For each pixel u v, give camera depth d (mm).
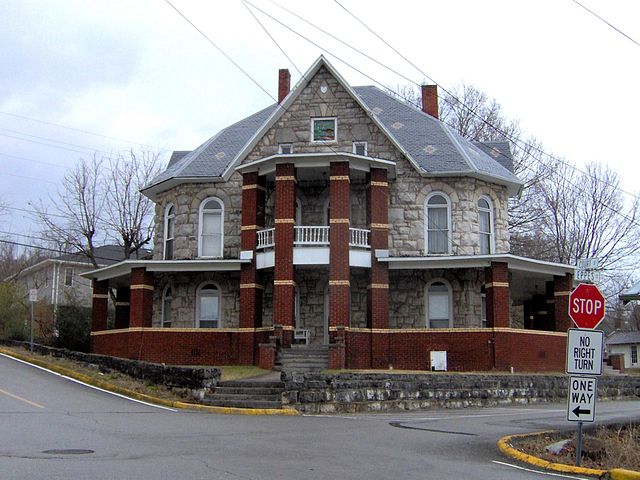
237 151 34719
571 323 31047
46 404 18781
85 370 26312
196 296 32406
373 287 29203
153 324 33375
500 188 33844
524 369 28922
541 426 16938
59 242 47469
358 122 32500
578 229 51750
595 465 12242
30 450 11531
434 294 31438
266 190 31938
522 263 29688
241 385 22297
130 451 11688
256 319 29781
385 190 30109
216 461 10938
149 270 30906
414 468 10961
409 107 37594
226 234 32906
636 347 72688
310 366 27250
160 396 22062
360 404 21391
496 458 12391
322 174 31172
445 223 32062
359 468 10789
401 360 28766
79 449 11758
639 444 13742
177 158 39562
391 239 31719
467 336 28625
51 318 42688
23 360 29828
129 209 47000
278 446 12984
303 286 31516
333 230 28781
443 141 33906
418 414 20781
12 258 68625
